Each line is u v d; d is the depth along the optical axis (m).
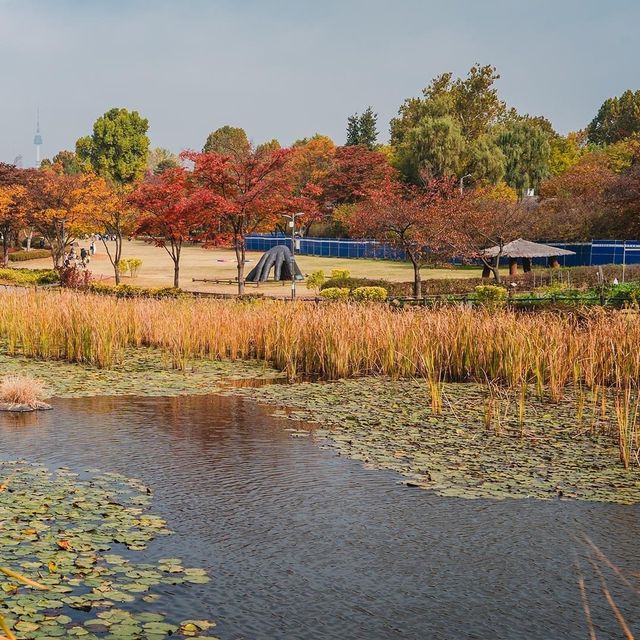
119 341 20.27
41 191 52.19
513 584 6.70
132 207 45.31
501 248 41.53
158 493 8.96
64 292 26.72
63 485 8.95
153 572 6.63
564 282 38.56
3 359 19.03
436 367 16.70
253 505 8.62
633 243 52.09
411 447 11.05
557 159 91.44
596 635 5.85
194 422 12.66
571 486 9.30
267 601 6.30
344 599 6.39
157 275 53.50
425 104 81.75
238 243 38.41
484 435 11.76
